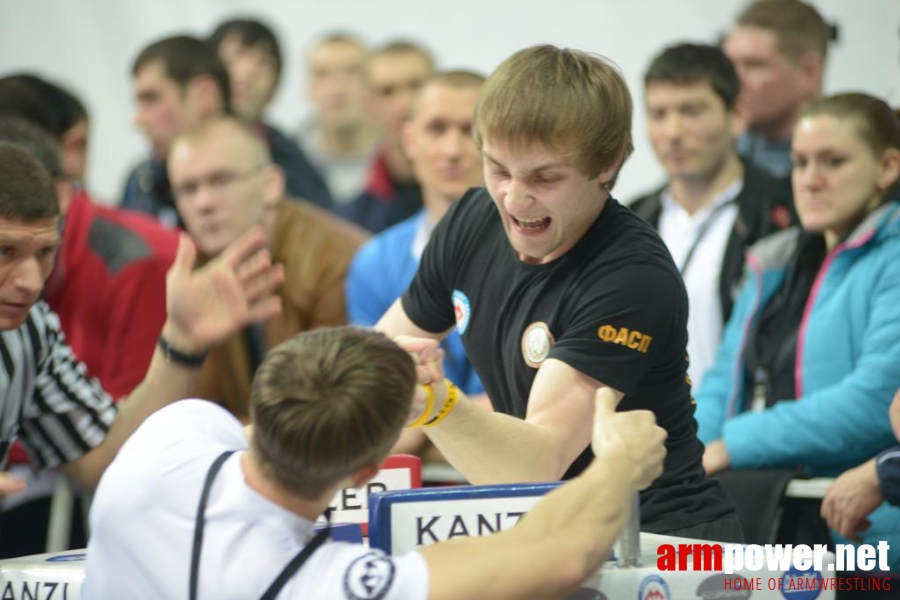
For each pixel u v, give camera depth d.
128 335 6.82
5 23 14.15
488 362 4.43
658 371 4.18
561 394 3.96
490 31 12.63
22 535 6.52
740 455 5.98
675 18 11.68
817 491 5.74
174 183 7.67
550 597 3.24
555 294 4.18
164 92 9.17
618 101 3.96
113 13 13.84
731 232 7.02
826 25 8.27
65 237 6.75
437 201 7.44
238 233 7.58
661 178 11.44
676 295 4.09
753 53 8.15
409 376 3.23
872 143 6.00
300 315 7.68
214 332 4.62
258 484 3.26
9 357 4.70
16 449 6.39
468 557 3.22
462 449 3.84
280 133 10.83
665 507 4.36
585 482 3.39
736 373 6.42
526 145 3.88
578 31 12.12
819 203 6.05
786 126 8.26
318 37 13.44
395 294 7.44
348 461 3.13
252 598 3.16
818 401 5.86
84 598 3.51
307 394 3.11
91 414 4.90
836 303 6.04
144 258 6.87
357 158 13.25
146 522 3.31
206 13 13.66
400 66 10.78
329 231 7.89
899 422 5.36
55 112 7.42
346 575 3.15
